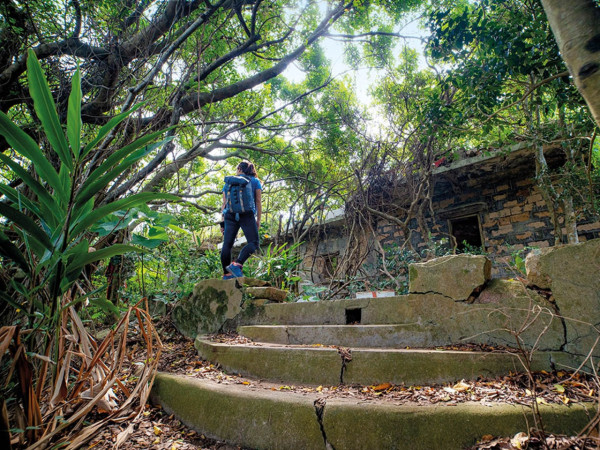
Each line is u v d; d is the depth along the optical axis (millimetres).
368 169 6793
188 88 4812
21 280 1857
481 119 3561
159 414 2324
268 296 3842
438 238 7152
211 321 3904
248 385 2453
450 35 3275
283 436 1895
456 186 6945
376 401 2000
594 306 2242
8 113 4250
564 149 5020
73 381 2215
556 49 2914
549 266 2469
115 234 3557
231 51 5477
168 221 3098
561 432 1633
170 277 4758
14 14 3375
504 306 2570
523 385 2066
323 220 7570
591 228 5473
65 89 3666
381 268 5863
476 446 1622
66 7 3641
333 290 5793
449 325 2732
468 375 2236
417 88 6273
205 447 1963
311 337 3107
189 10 4699
